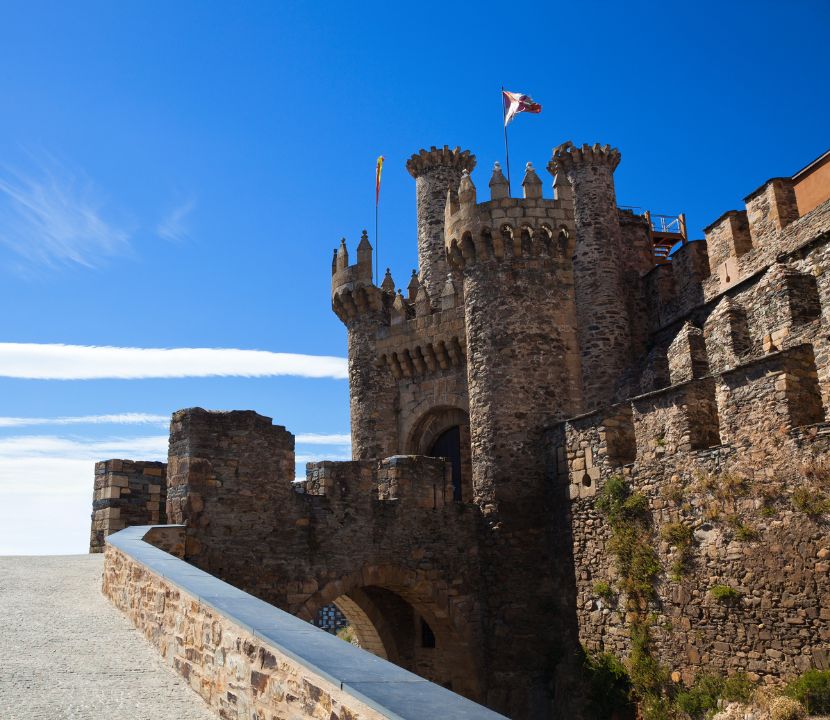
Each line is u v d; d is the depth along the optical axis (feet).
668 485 68.85
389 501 82.17
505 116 110.52
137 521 82.12
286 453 76.38
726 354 84.28
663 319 119.34
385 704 21.42
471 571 85.66
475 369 91.50
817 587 55.83
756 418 61.52
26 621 43.01
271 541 73.46
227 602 33.30
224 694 30.71
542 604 82.38
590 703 72.69
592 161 126.41
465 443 117.39
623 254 131.54
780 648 57.93
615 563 73.51
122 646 39.27
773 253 95.40
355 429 125.39
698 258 112.37
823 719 52.47
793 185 96.27
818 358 72.84
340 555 77.56
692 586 65.41
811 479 57.06
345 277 128.26
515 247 91.76
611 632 73.46
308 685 25.21
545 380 89.04
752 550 60.64
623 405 77.56
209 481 70.85
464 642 83.56
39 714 28.37
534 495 85.25
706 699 61.21
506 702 81.05
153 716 29.53
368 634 102.27
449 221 96.17
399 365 123.24
